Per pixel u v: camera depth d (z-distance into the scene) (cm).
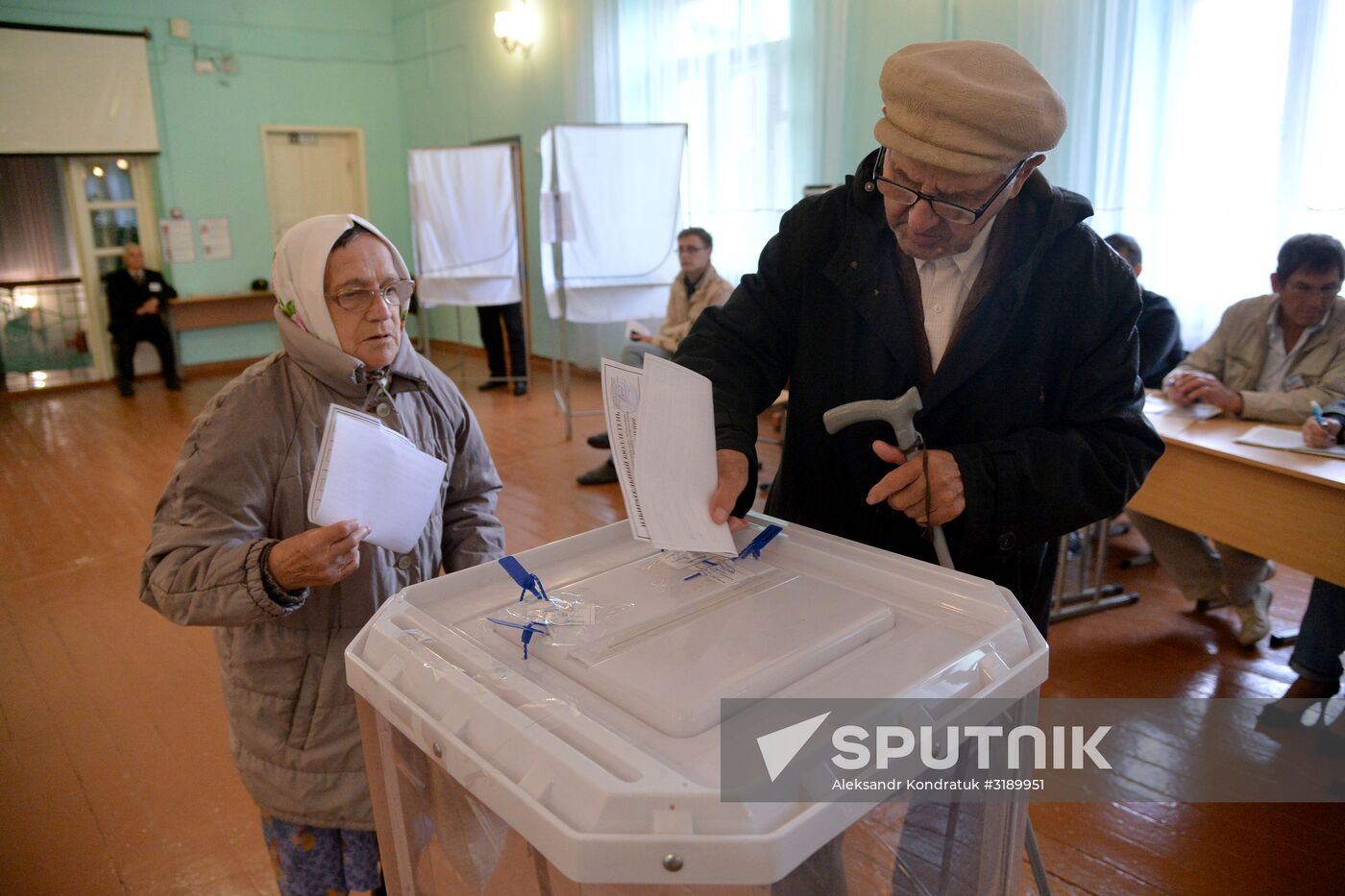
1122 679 242
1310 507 193
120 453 508
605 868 49
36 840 191
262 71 764
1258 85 337
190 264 747
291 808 112
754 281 115
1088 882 169
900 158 90
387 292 111
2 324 677
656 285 497
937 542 95
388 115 845
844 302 108
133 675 260
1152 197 369
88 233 703
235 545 100
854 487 111
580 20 624
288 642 110
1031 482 94
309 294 105
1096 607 285
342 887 120
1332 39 314
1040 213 101
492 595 80
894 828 59
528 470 454
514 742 56
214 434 105
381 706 68
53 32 661
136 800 203
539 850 52
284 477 108
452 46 769
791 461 115
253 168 771
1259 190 341
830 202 110
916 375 105
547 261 491
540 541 354
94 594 316
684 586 80
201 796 204
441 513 125
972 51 87
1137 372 103
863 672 64
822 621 71
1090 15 372
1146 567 324
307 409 109
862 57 479
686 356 111
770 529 90
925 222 91
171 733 230
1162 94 359
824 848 54
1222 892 166
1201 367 275
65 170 689
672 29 564
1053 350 103
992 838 68
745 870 48
